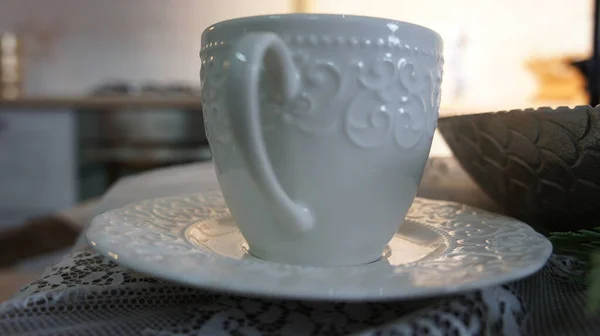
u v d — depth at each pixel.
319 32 0.20
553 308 0.19
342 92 0.20
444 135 0.30
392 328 0.17
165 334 0.18
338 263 0.22
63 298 0.20
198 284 0.17
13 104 1.39
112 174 1.44
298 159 0.20
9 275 0.37
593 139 0.22
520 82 1.67
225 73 0.19
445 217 0.27
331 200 0.21
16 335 0.18
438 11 1.67
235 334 0.18
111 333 0.18
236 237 0.25
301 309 0.19
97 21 1.72
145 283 0.21
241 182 0.21
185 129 1.43
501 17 1.66
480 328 0.17
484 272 0.18
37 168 1.42
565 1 1.62
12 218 1.42
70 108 1.41
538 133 0.24
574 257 0.21
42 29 1.71
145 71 1.73
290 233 0.21
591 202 0.25
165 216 0.26
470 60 1.68
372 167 0.21
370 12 1.68
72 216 0.72
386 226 0.22
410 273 0.18
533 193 0.26
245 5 1.69
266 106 0.20
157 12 1.71
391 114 0.21
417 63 0.21
